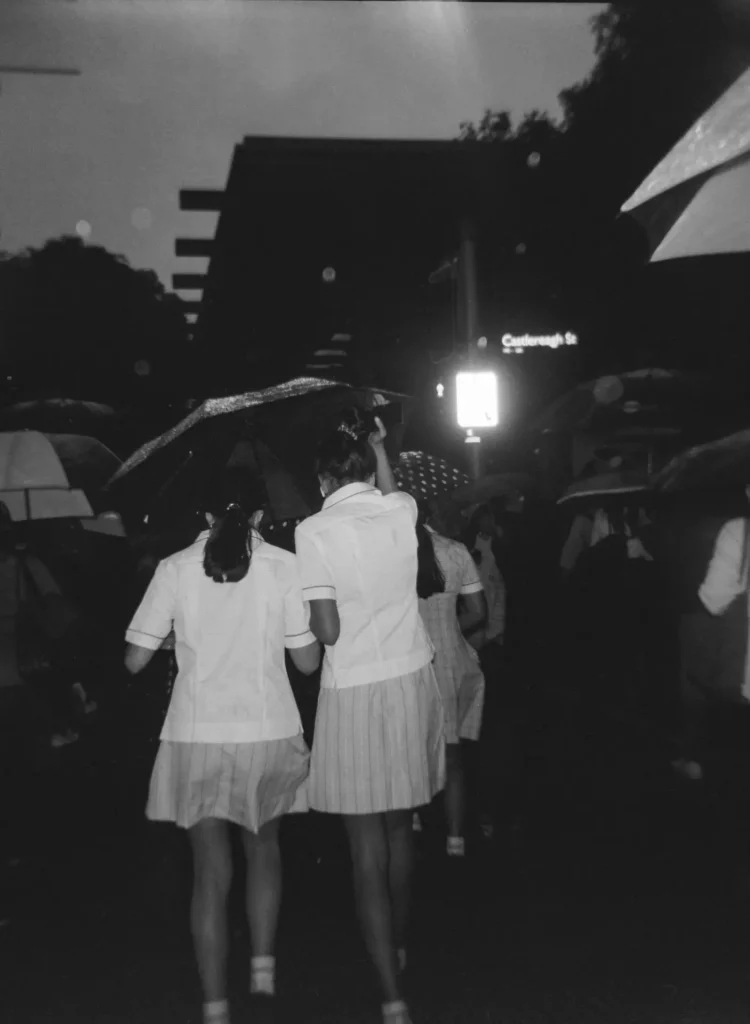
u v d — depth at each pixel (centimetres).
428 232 3094
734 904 616
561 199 2539
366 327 3381
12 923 624
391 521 483
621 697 1331
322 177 3127
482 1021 469
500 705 920
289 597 487
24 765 841
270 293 3806
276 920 494
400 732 474
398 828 498
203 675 478
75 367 3067
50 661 912
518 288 2652
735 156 536
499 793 888
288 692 488
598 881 666
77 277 3086
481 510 996
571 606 1394
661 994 494
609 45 2189
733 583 743
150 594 485
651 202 593
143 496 682
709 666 853
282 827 837
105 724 1310
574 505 1545
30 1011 496
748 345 1834
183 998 508
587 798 879
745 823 789
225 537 479
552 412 1797
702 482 931
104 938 595
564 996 494
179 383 3603
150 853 768
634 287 2317
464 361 1759
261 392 690
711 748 914
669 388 1698
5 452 1094
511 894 645
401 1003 455
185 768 473
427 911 618
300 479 735
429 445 1989
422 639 489
